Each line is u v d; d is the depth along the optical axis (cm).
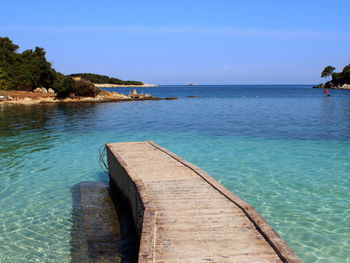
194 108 4775
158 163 1047
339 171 1297
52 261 681
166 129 2500
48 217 899
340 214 898
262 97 8712
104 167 1436
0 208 961
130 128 2567
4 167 1405
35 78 7144
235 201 716
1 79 6762
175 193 787
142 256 498
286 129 2439
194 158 1534
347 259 683
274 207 949
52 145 1872
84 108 4725
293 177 1227
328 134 2178
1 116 3456
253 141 1950
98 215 912
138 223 761
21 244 752
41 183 1202
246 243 552
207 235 581
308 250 718
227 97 8838
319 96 8919
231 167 1371
